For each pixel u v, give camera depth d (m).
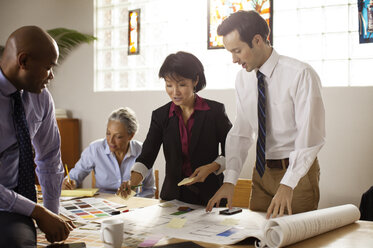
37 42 1.08
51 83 4.13
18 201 1.04
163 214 1.44
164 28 3.59
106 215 1.50
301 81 1.50
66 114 4.02
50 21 4.14
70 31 3.74
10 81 1.13
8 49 1.11
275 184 1.61
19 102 1.18
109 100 3.82
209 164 1.68
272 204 1.33
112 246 1.05
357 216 1.31
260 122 1.58
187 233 1.20
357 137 2.80
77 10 3.98
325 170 2.90
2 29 4.42
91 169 2.44
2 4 4.41
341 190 2.85
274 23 3.10
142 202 1.77
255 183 1.65
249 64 1.53
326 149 2.89
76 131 3.93
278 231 1.03
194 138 1.75
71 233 1.24
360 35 2.80
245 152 1.68
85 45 3.94
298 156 1.38
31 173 1.20
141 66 3.72
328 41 2.94
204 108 1.77
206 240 1.13
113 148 2.26
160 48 3.62
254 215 1.43
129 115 2.28
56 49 1.14
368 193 2.30
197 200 1.74
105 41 3.90
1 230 0.94
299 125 1.50
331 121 2.87
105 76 3.91
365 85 2.82
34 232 1.00
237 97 1.73
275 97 1.58
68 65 4.04
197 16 3.43
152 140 1.83
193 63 1.66
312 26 2.99
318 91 1.49
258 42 1.50
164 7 3.58
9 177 1.22
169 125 1.79
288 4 3.06
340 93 2.84
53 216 1.08
